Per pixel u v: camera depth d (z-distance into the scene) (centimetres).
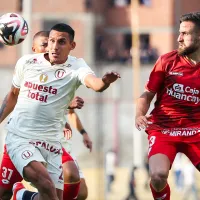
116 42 12662
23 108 2106
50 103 2091
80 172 2634
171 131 2139
